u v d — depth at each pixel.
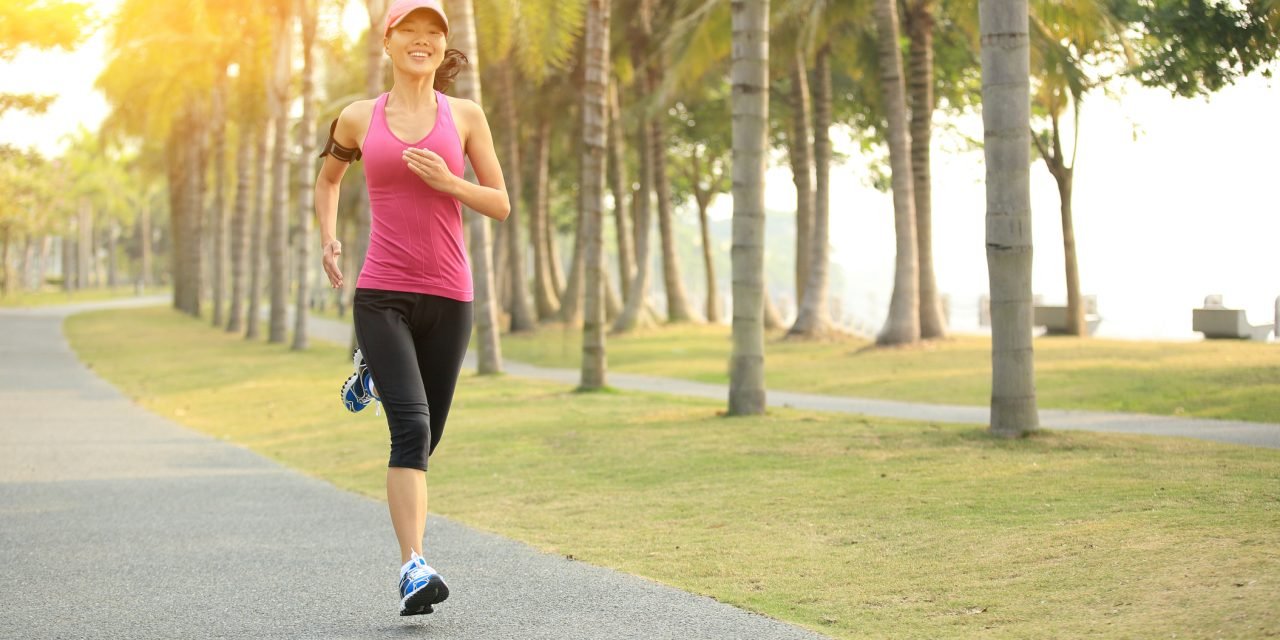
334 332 42.06
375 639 4.46
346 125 4.63
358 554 6.43
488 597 5.19
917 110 24.91
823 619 4.67
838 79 32.66
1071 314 26.36
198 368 25.84
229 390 20.61
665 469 9.48
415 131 4.54
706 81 29.28
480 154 4.76
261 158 39.47
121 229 134.12
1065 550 5.56
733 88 13.03
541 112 38.31
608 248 112.88
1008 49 9.99
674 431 11.85
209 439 13.38
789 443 10.41
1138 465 8.17
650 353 27.66
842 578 5.41
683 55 23.02
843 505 7.36
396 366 4.52
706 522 7.15
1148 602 4.51
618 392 17.34
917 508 7.04
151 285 123.25
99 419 15.76
